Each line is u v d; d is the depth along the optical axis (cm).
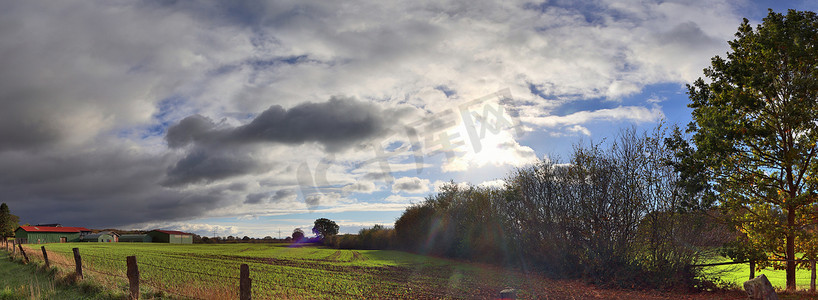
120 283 1512
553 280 2334
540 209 2523
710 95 1975
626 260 2122
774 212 1848
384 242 6825
